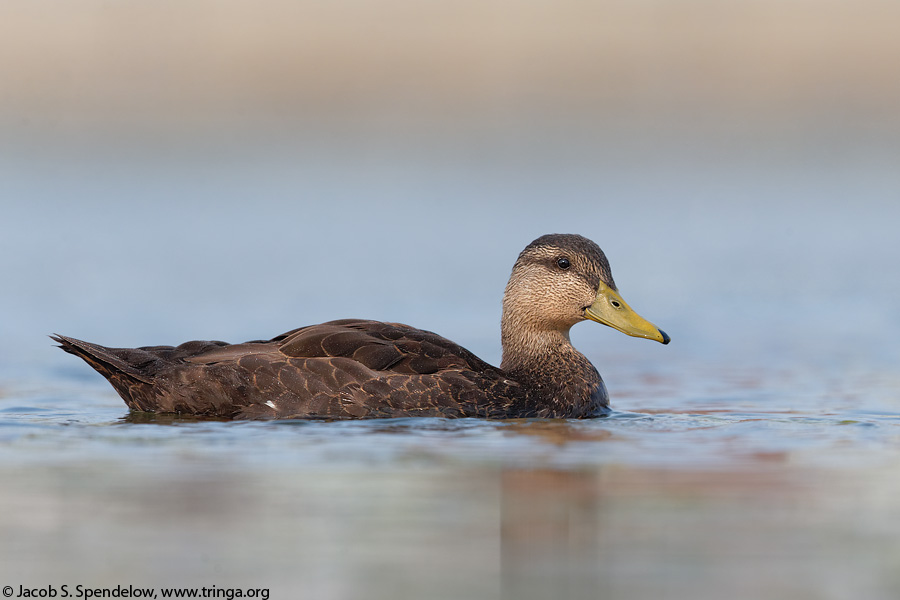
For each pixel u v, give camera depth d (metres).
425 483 13.05
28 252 34.25
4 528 11.57
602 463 13.99
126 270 32.19
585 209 42.84
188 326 25.89
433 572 10.52
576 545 11.09
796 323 26.98
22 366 21.75
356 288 30.33
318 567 10.58
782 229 39.62
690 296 30.14
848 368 21.92
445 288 30.38
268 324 26.17
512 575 10.38
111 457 14.10
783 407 18.22
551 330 18.05
